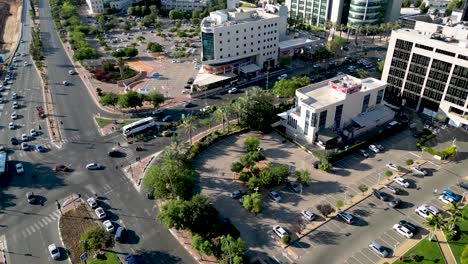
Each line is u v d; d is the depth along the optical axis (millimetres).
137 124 164500
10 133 166500
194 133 166250
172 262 102000
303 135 160250
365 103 168875
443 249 104375
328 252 104688
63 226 114375
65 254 104750
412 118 178250
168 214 105438
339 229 112875
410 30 186250
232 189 130250
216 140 159500
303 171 129750
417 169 137750
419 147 153250
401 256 102250
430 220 109125
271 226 114250
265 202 124500
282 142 159000
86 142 159625
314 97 161375
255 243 107938
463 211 117438
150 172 121812
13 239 110250
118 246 107312
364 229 112562
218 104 193375
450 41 169875
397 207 121062
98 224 115062
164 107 190750
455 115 169250
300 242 108250
